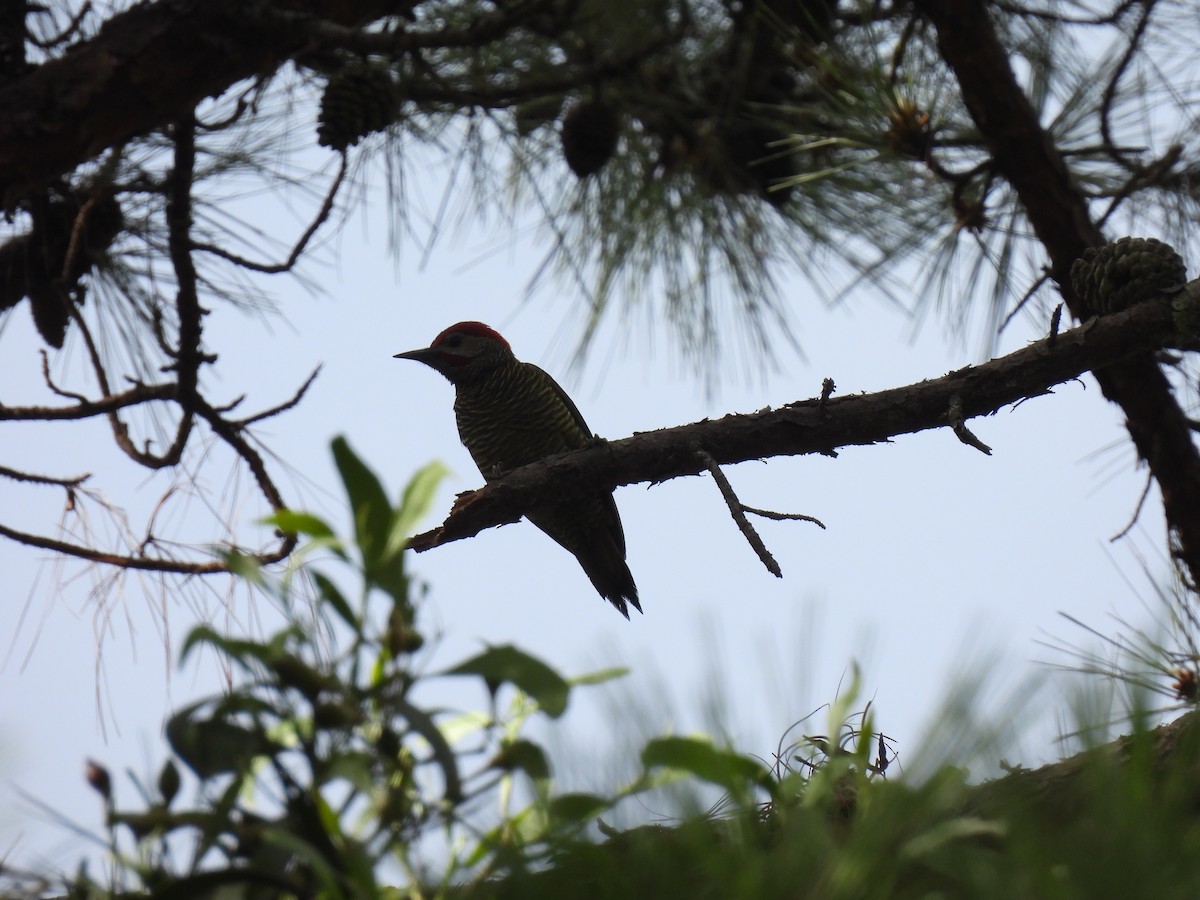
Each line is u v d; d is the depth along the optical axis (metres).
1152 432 9.19
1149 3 8.57
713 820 3.00
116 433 9.41
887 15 9.51
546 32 8.02
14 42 8.22
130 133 8.05
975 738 2.69
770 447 8.07
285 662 2.95
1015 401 7.89
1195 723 2.89
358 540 3.02
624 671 3.01
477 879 2.90
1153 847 2.55
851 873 2.68
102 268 9.84
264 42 8.05
